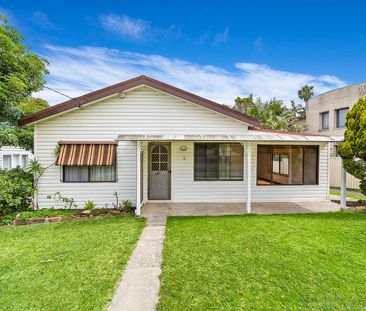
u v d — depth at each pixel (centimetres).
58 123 1073
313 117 2542
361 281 462
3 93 991
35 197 1058
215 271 499
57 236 711
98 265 529
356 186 1638
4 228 795
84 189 1086
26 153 2045
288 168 1218
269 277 476
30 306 389
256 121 1141
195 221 859
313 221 854
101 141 1088
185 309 383
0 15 1021
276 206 1108
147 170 1162
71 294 422
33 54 1147
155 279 473
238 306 390
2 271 500
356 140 985
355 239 677
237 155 1182
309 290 432
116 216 939
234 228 775
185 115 1127
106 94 1067
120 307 388
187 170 1163
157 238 692
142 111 1109
